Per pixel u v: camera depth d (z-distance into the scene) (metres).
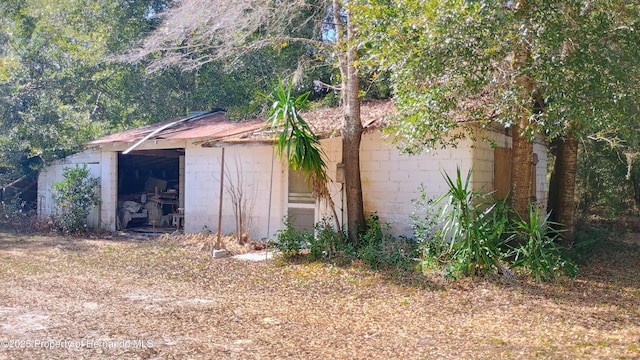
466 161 10.35
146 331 6.02
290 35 14.99
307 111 13.42
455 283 8.38
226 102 18.86
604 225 16.73
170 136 13.54
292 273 9.36
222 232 13.27
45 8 19.36
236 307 7.25
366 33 8.79
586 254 11.54
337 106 13.79
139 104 20.39
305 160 9.82
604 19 7.49
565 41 7.60
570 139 11.78
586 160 16.50
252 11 13.90
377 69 9.99
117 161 15.57
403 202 11.03
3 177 17.97
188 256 11.12
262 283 8.74
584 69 7.28
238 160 13.03
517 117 8.27
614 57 7.53
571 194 12.09
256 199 12.76
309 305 7.43
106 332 5.94
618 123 7.52
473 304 7.45
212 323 6.43
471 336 6.11
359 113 10.88
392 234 11.09
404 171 11.03
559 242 11.88
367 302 7.60
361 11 8.48
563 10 7.47
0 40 19.62
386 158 11.23
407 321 6.71
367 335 6.11
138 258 10.96
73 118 17.70
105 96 21.23
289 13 13.73
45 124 17.27
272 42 12.76
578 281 8.88
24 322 6.29
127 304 7.28
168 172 19.25
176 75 19.80
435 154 10.67
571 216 12.05
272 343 5.72
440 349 5.62
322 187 10.31
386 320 6.75
